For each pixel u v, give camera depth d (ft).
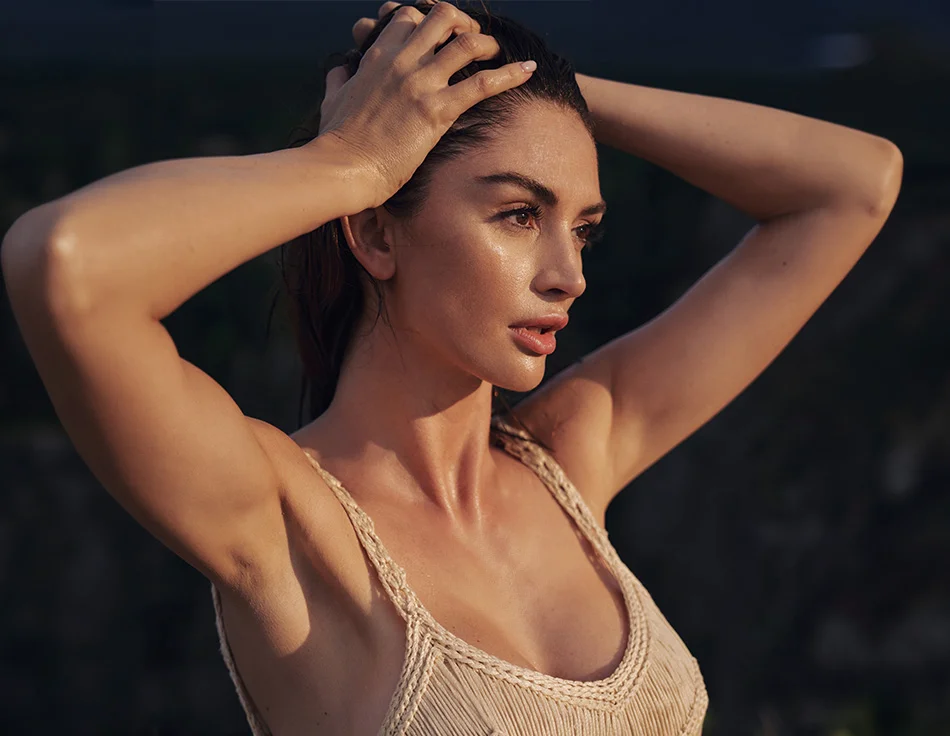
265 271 23.39
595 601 6.68
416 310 6.21
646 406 7.59
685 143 7.64
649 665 6.46
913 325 21.98
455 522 6.51
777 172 7.64
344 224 6.26
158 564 23.75
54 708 23.18
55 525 23.61
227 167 5.22
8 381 24.31
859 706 19.58
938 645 20.17
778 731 20.62
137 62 24.82
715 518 22.39
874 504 21.24
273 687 6.02
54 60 24.72
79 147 24.31
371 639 5.89
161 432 5.01
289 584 5.82
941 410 21.27
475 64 6.15
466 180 5.98
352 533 6.01
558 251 6.07
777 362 22.75
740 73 24.29
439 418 6.53
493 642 6.10
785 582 21.52
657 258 24.07
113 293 4.76
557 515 7.00
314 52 24.94
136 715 23.20
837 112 23.85
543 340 6.14
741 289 7.69
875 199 7.60
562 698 5.98
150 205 4.90
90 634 23.41
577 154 6.13
